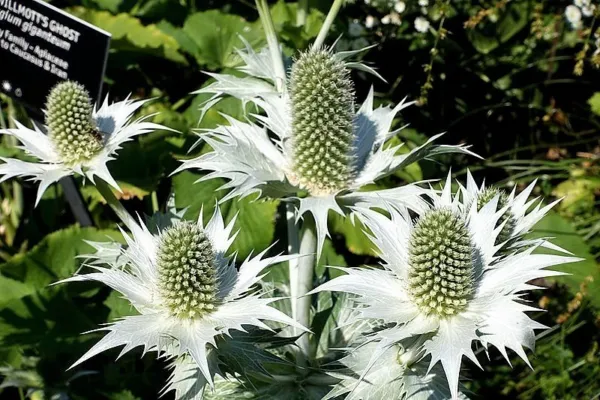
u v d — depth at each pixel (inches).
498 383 29.3
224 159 22.4
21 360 27.0
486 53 34.5
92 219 29.9
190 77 33.3
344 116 23.5
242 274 22.2
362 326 24.7
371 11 33.6
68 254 27.9
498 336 20.6
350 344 23.7
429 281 21.2
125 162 29.1
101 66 26.1
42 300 27.2
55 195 31.1
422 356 21.8
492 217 21.9
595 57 30.3
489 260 21.6
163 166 29.4
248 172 22.3
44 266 27.6
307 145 23.4
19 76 27.3
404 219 21.9
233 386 23.9
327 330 25.3
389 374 21.9
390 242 21.7
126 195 28.5
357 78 34.4
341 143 23.5
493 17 32.4
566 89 35.7
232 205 28.2
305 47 30.8
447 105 34.9
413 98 34.4
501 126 35.2
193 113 30.5
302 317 24.4
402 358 22.0
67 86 24.0
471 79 35.0
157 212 26.3
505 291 21.0
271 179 23.0
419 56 34.1
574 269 29.5
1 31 27.1
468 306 21.3
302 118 23.4
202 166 22.3
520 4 33.9
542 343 29.6
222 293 22.0
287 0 36.6
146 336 21.2
